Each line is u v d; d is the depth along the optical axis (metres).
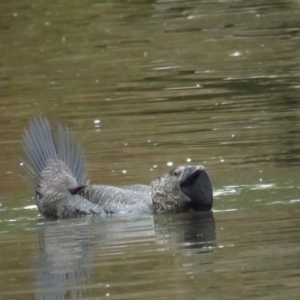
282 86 19.02
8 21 27.94
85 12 28.41
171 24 26.34
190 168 12.07
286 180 13.05
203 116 17.09
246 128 16.06
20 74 22.02
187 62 21.95
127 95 19.27
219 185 13.09
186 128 16.36
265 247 10.23
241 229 11.00
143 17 27.47
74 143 13.73
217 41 23.86
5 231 11.80
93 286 9.35
